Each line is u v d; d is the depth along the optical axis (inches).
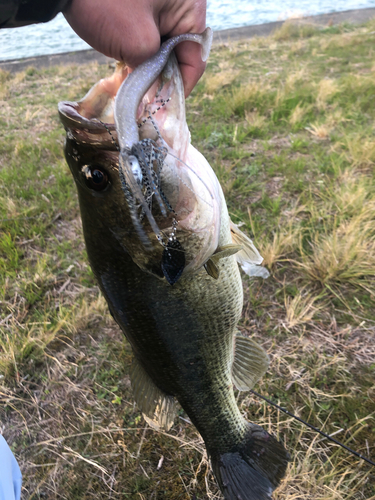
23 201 38.7
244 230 30.7
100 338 25.3
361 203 29.6
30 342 24.9
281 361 22.1
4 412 22.4
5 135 56.8
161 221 11.5
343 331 23.1
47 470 19.9
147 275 12.8
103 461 19.8
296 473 17.9
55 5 8.9
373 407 19.6
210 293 13.9
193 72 10.8
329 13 124.1
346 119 45.1
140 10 9.0
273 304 25.3
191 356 14.8
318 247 27.1
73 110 10.3
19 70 103.6
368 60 68.2
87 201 11.9
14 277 30.0
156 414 16.0
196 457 19.3
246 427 17.3
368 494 17.0
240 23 130.6
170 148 10.8
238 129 46.0
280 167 37.0
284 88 55.5
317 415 19.7
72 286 29.4
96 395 22.5
